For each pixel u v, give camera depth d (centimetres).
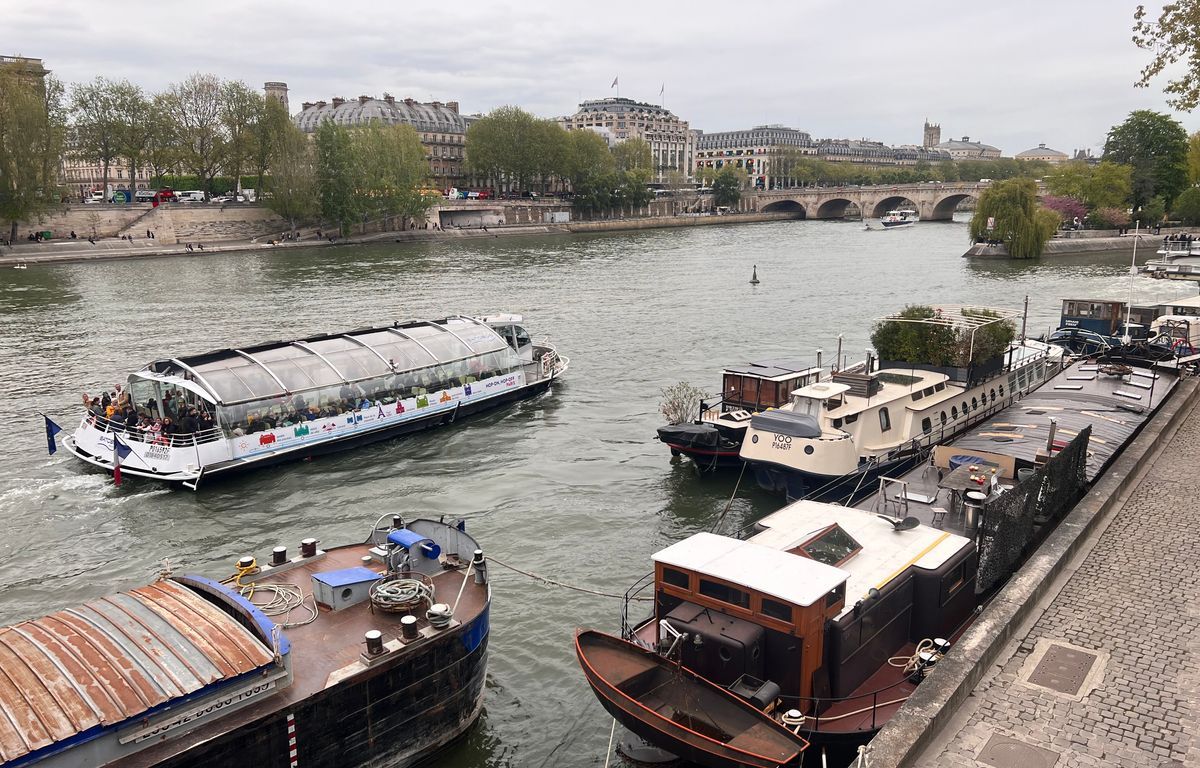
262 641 1380
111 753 1185
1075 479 2250
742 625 1463
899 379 3098
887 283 8525
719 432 3198
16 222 10556
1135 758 1191
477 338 4178
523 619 2111
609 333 5906
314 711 1373
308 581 1738
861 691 1530
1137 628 1513
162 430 3189
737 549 1594
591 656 1509
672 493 3020
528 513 2839
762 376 3325
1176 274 8406
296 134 12631
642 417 3966
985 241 11069
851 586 1588
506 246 12838
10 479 3203
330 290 7831
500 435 3728
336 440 3472
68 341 5597
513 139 17962
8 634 1334
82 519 2850
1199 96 2816
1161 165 13138
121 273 9119
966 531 1875
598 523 2750
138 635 1343
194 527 2783
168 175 14812
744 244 13675
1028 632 1510
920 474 2347
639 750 1602
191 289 7900
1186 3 2748
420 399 3756
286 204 12094
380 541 1920
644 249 12562
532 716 1747
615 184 18312
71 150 12644
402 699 1499
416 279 8681
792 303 7225
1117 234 12119
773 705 1420
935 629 1659
